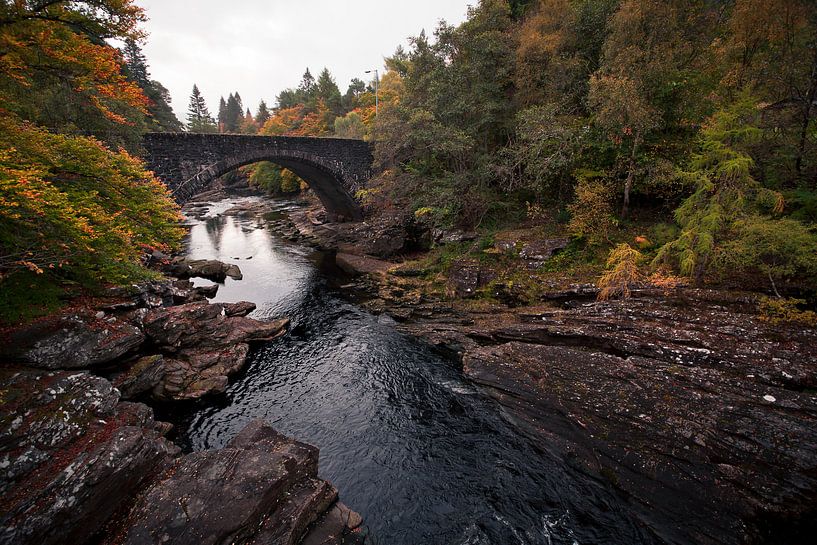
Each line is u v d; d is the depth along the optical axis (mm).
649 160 18984
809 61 15375
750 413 9758
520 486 10227
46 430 9000
